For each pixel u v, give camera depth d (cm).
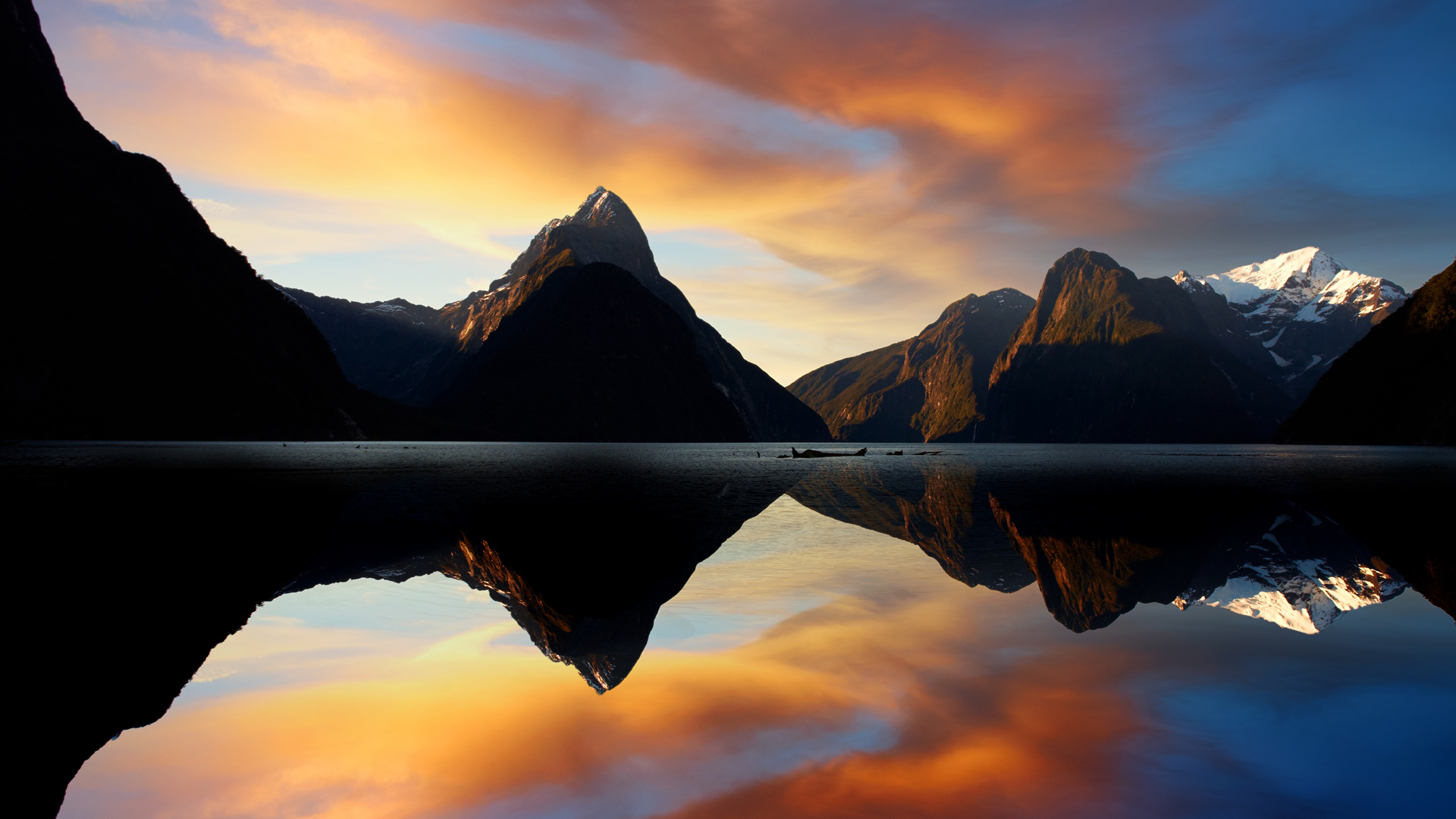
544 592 1817
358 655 1286
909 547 2592
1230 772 816
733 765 841
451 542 2616
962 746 887
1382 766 829
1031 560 2311
